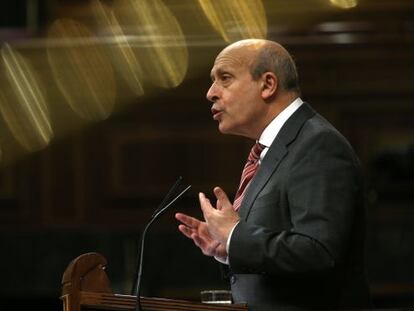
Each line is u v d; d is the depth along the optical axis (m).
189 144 19.86
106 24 20.08
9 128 20.02
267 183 8.42
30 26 20.64
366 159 19.53
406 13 19.78
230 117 8.82
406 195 19.25
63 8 20.28
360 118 19.67
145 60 19.98
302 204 8.05
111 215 19.86
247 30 19.80
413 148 19.45
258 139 8.91
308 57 19.80
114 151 20.00
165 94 19.97
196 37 19.81
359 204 8.41
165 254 19.31
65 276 7.45
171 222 19.50
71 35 20.12
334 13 19.88
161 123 19.98
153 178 19.91
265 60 8.80
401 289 18.86
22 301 20.02
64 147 20.05
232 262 7.91
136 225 19.75
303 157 8.30
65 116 20.06
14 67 19.97
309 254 7.77
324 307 8.20
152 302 7.59
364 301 8.41
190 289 19.14
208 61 19.86
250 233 7.89
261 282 8.30
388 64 19.73
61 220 19.91
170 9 19.88
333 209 7.98
